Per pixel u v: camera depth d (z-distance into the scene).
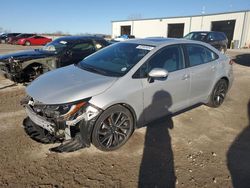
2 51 19.67
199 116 5.25
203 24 35.16
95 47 7.81
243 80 9.16
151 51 4.11
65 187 2.94
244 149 3.99
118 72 3.84
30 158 3.48
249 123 5.04
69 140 3.38
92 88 3.43
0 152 3.59
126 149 3.80
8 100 5.92
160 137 4.23
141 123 4.01
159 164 3.46
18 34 34.25
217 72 5.29
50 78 3.95
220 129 4.70
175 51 4.48
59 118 3.23
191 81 4.64
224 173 3.34
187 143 4.08
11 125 4.51
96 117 3.36
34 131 3.75
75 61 7.36
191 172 3.32
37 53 7.12
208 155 3.76
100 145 3.54
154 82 3.98
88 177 3.13
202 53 5.05
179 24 39.34
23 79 6.89
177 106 4.55
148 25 41.59
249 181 3.20
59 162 3.42
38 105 3.40
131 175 3.21
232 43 31.56
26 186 2.92
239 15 31.53
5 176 3.08
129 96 3.66
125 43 4.75
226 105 6.05
